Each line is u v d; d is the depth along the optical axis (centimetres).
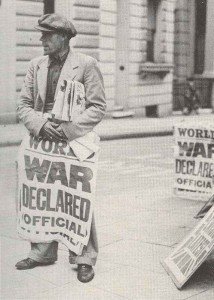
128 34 2080
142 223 621
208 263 486
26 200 458
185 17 2612
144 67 2147
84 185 436
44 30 428
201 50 2661
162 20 2295
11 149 1232
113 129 1675
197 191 758
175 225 614
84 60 439
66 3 1741
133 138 1612
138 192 811
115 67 2075
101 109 443
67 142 441
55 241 470
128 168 1055
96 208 693
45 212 454
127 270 469
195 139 754
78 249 440
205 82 2597
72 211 443
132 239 557
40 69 444
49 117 441
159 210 689
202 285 442
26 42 1608
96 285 435
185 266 443
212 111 2548
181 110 2545
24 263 463
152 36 2286
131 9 2077
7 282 433
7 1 1554
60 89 429
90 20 1819
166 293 424
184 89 2581
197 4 2644
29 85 455
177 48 2600
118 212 674
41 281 439
